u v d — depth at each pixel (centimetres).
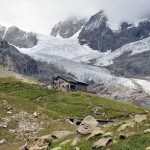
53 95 19875
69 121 8325
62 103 18238
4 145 6769
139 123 4588
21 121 7894
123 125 4544
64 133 5269
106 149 3953
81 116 16238
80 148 4228
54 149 4484
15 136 7181
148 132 4088
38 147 4788
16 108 8581
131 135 4119
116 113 17262
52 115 8669
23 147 5191
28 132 7400
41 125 7794
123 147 3869
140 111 18750
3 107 8500
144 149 3678
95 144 4088
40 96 19625
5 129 7438
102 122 11294
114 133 4406
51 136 5169
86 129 4800
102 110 17588
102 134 4388
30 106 8900
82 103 18575
